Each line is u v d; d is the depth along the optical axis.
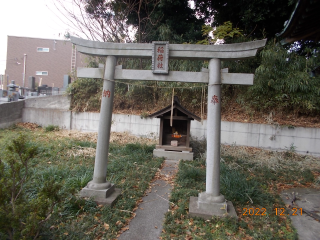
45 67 26.38
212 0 11.88
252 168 7.39
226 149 9.38
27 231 2.50
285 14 9.41
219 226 3.80
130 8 11.66
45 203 2.76
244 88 10.98
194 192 4.98
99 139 4.68
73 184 4.83
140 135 11.37
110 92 4.76
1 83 29.27
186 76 4.55
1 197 2.61
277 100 10.10
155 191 5.31
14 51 26.33
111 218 3.86
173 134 8.80
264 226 3.93
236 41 10.66
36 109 12.77
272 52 9.30
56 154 7.32
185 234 3.56
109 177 5.70
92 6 11.46
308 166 7.98
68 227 3.45
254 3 9.63
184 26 12.30
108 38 12.23
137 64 12.37
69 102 12.83
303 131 9.55
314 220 4.38
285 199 5.32
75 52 26.67
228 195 4.89
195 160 8.20
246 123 10.15
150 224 3.88
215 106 4.31
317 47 10.32
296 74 9.51
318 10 3.25
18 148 2.97
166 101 11.88
